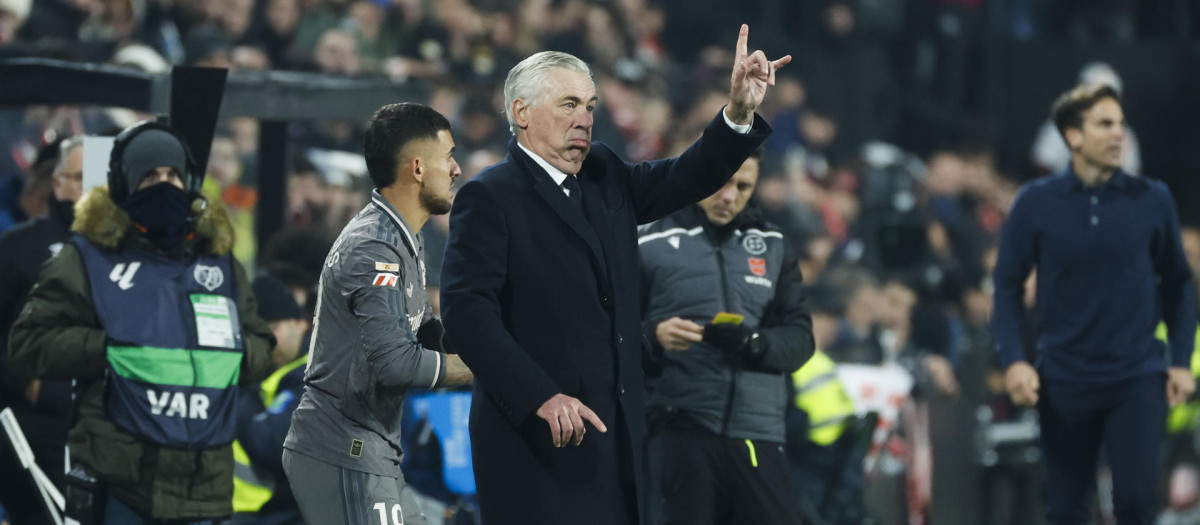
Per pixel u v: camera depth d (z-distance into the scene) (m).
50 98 20.27
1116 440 21.38
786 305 19.55
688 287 19.09
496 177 14.45
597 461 14.38
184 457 16.83
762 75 14.41
